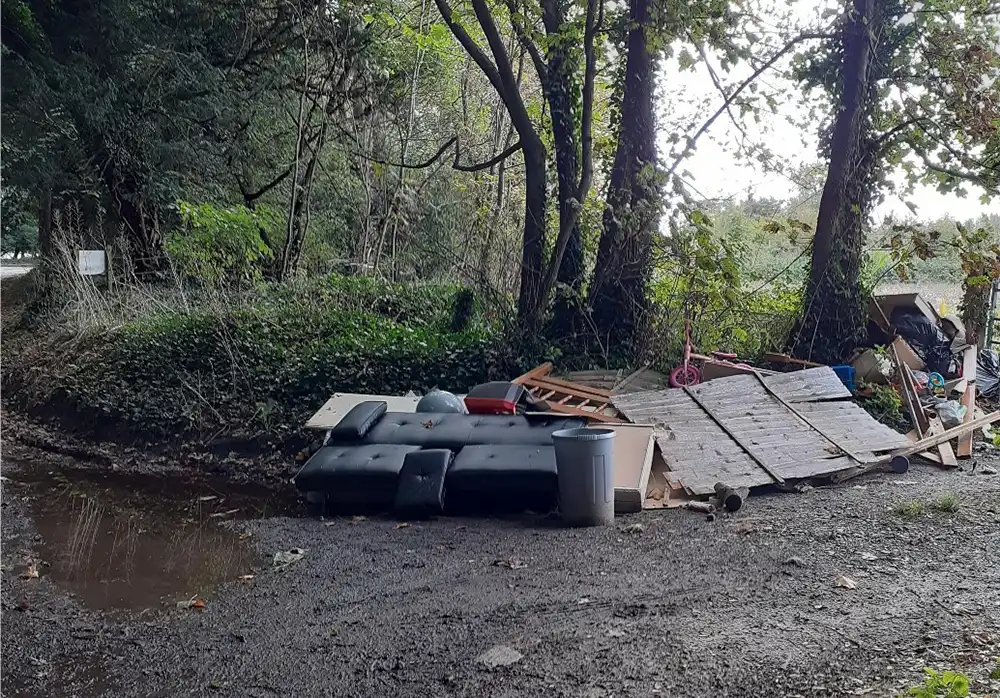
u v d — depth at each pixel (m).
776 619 5.00
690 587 5.72
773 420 9.80
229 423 11.82
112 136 16.08
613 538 7.14
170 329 13.90
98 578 6.55
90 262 15.38
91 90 15.21
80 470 10.71
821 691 4.04
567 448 7.57
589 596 5.63
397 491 8.14
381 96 18.30
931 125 12.74
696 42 12.36
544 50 12.98
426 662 4.71
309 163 18.20
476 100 20.17
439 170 19.61
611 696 4.15
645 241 12.70
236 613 5.70
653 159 12.72
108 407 12.50
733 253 12.28
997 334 13.80
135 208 17.31
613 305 12.84
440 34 17.59
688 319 12.28
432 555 6.87
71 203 17.03
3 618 5.68
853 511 7.65
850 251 12.71
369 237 19.09
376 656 4.83
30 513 8.62
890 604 5.19
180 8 16.55
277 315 14.23
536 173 13.13
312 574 6.50
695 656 4.52
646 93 12.65
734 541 6.84
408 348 12.63
